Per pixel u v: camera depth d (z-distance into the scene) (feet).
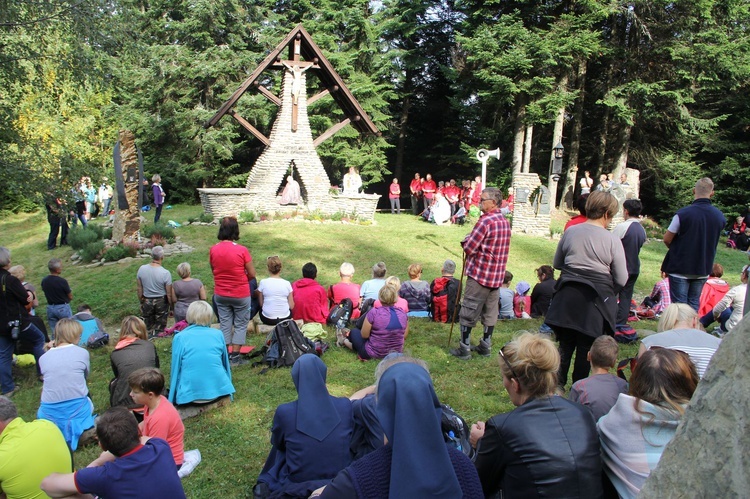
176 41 90.22
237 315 23.40
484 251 21.74
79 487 10.82
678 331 12.41
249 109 89.10
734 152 82.58
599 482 8.06
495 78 75.46
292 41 62.34
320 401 12.25
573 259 15.49
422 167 114.11
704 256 19.89
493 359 22.79
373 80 95.71
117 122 87.25
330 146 94.63
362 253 50.14
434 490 6.59
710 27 75.56
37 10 35.35
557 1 81.05
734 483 3.76
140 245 49.14
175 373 18.63
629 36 81.51
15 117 36.24
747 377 3.91
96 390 22.79
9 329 23.43
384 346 22.86
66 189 36.55
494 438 8.46
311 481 11.67
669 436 8.49
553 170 64.64
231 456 16.06
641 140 87.86
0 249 23.36
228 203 60.95
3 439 12.09
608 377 12.05
